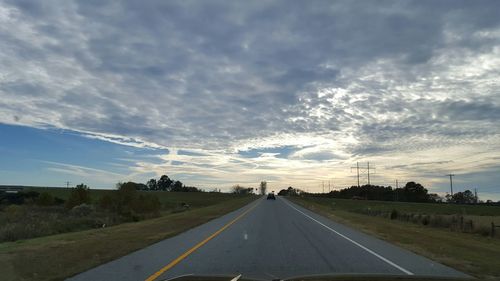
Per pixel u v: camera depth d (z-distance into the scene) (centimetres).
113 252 1450
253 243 1775
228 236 2047
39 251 1427
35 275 1059
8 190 9244
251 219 3322
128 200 5141
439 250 1672
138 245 1647
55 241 1731
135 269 1160
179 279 557
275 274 1110
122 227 2477
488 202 14512
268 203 7594
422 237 2159
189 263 1265
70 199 5694
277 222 3034
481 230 2862
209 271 1143
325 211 5159
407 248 1711
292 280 521
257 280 555
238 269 1176
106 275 1075
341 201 12456
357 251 1584
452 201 15962
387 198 16788
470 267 1295
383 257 1446
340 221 3347
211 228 2488
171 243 1753
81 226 3297
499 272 1223
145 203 5172
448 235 2434
